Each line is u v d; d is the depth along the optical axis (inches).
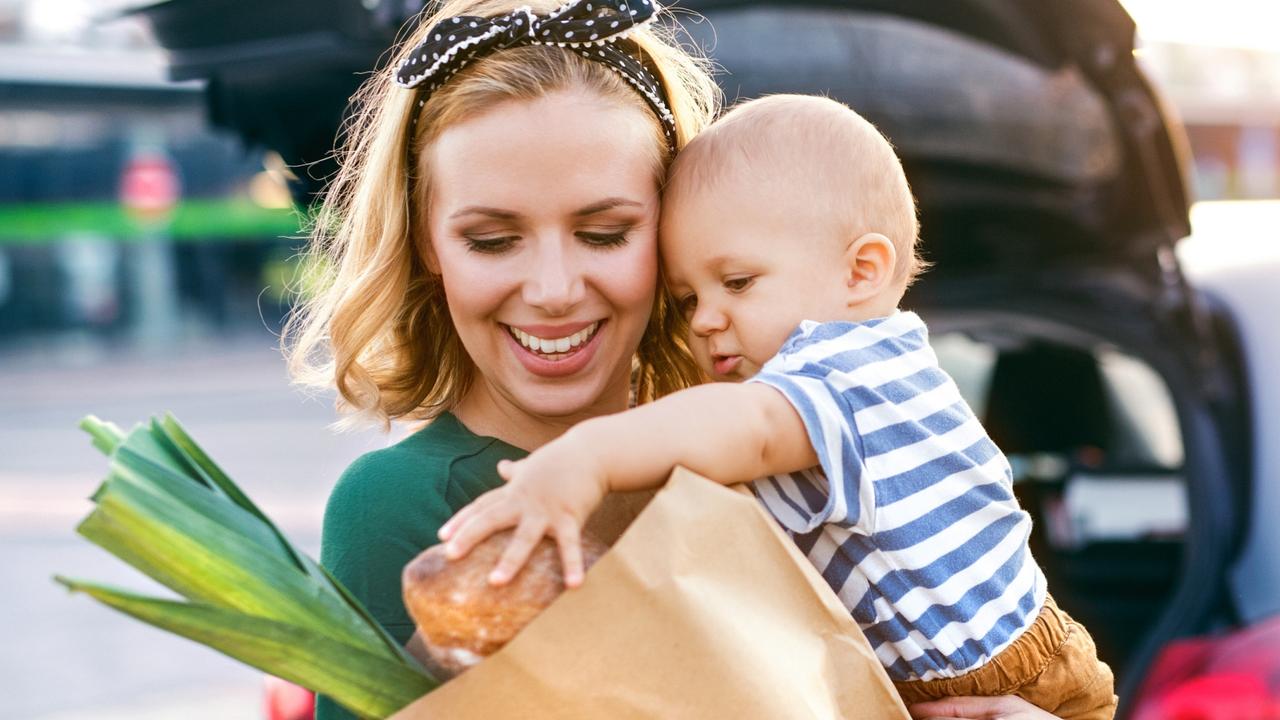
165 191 577.6
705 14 89.7
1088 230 100.6
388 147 55.8
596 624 38.9
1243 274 109.2
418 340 60.2
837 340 49.1
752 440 44.4
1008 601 50.7
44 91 455.8
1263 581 96.1
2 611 263.3
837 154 52.1
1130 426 145.7
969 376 147.6
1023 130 93.9
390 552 49.4
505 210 49.4
